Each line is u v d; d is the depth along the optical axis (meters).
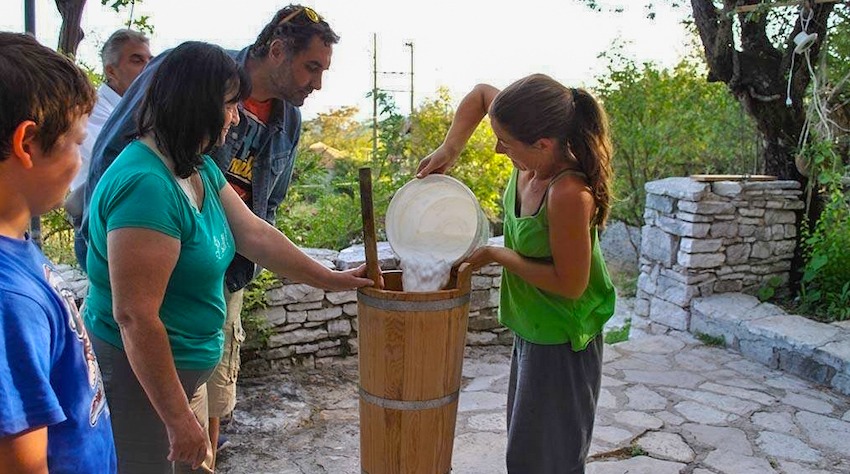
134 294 1.53
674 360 4.46
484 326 4.52
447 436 2.00
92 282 1.74
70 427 1.03
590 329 2.07
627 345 4.76
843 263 4.92
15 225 0.97
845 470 3.10
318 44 2.30
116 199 1.55
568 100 1.87
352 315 4.14
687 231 5.02
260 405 3.56
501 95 1.88
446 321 1.87
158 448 1.82
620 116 8.61
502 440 3.30
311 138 7.77
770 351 4.39
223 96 1.62
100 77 4.13
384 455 1.97
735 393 3.93
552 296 2.02
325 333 4.07
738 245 5.11
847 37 5.06
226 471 2.97
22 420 0.88
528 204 2.01
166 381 1.58
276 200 2.75
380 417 1.94
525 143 1.86
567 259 1.88
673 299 5.19
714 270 5.09
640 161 8.75
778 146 5.27
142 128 1.64
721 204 4.99
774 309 4.79
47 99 0.92
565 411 2.10
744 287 5.18
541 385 2.09
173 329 1.75
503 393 3.83
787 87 5.00
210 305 1.81
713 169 8.20
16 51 0.91
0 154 0.91
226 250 1.82
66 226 4.05
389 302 1.83
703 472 3.04
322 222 5.69
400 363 1.87
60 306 1.00
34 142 0.93
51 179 0.97
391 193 5.88
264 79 2.37
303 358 4.03
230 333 2.69
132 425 1.78
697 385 4.04
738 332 4.63
